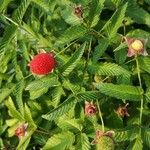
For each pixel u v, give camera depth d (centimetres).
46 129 23
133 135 18
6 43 21
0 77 24
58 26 23
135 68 21
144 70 21
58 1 21
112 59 22
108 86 18
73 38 19
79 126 20
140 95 19
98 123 21
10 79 23
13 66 23
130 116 22
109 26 19
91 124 21
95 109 20
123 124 22
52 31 23
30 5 25
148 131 19
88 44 22
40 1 22
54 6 22
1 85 24
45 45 22
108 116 21
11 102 22
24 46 22
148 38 21
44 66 19
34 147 24
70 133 20
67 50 22
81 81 20
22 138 21
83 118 21
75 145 21
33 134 23
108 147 19
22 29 22
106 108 21
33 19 23
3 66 23
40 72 19
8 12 26
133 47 19
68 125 21
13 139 25
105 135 19
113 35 19
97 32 20
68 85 20
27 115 22
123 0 21
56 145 20
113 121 21
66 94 22
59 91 21
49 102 23
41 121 23
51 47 22
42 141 23
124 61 21
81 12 20
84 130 20
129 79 20
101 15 23
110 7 22
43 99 23
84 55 22
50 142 20
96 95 19
